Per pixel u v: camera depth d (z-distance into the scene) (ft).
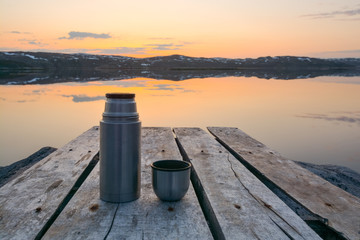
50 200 6.65
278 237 5.26
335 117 28.66
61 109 30.45
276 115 29.04
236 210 6.24
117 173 6.45
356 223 6.04
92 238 5.15
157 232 5.35
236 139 13.44
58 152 10.63
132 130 6.55
